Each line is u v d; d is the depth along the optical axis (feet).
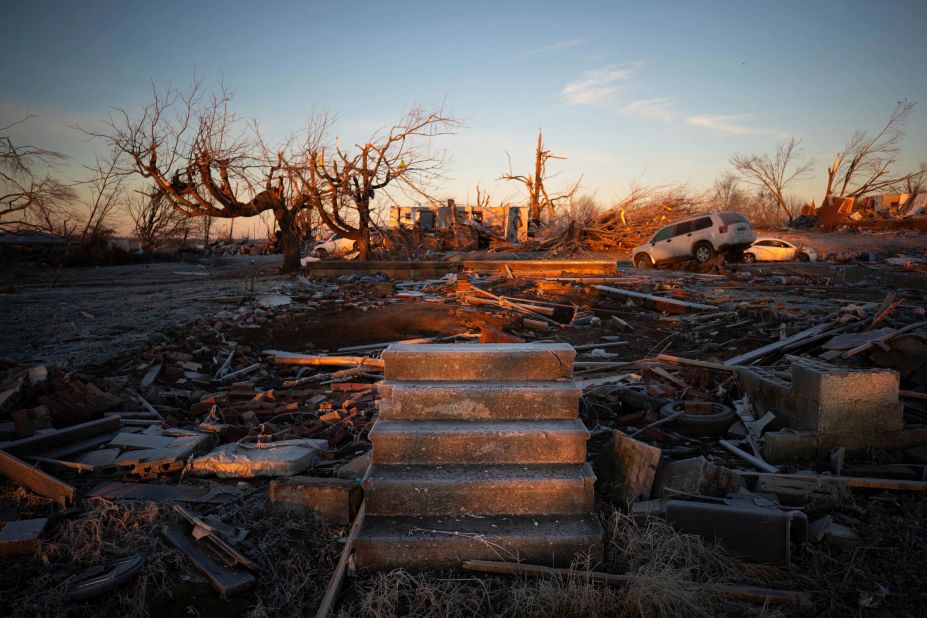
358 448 17.07
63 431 16.43
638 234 90.84
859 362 21.30
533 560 11.02
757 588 10.08
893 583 10.30
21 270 90.48
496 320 37.14
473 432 12.22
